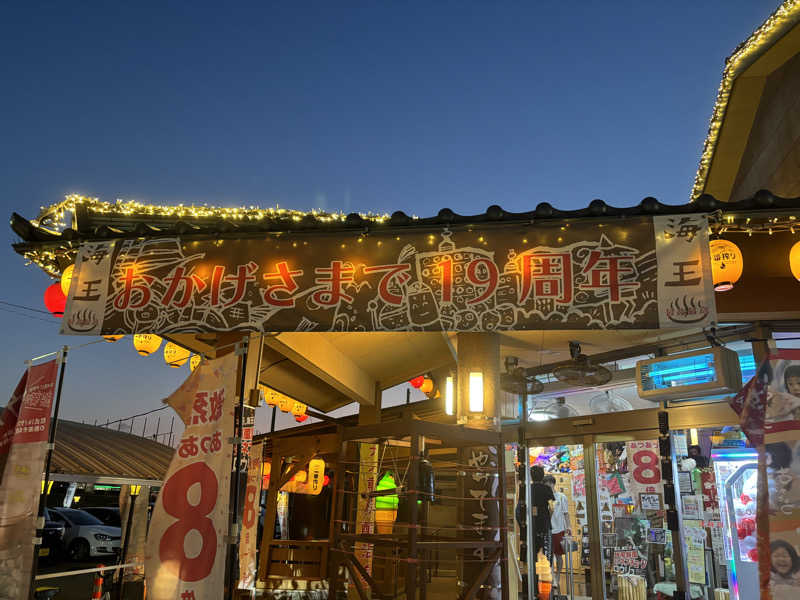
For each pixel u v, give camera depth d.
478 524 5.27
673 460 6.29
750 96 6.84
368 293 4.27
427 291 4.19
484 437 4.75
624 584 7.26
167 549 3.94
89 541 14.66
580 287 3.99
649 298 3.87
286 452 9.02
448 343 7.04
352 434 4.85
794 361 3.59
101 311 4.52
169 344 6.95
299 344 6.98
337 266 4.36
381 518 8.32
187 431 4.17
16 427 4.76
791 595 3.29
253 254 4.48
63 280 4.79
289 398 10.49
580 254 4.04
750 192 7.39
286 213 5.18
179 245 4.57
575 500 8.21
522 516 7.60
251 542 7.70
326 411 12.70
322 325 4.26
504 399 7.82
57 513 15.31
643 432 6.61
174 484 4.06
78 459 7.92
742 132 7.26
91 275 4.61
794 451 3.45
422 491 4.71
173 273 4.53
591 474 7.05
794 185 6.18
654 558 7.18
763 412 3.59
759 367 3.67
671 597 6.85
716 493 6.86
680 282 3.85
